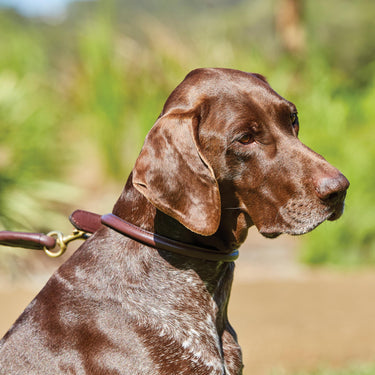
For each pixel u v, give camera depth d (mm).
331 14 35875
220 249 3500
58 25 27047
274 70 14867
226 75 3496
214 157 3375
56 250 11555
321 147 12211
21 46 15828
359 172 11820
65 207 12742
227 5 43188
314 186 3281
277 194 3363
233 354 3477
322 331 7652
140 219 3432
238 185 3426
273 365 6637
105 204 13469
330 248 11555
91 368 3158
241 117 3355
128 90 15086
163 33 15523
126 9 18875
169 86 14727
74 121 15266
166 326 3252
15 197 11383
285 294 9414
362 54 34750
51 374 3188
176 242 3375
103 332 3195
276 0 18750
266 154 3377
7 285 10328
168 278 3367
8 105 12133
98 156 14922
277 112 3436
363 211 11625
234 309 8656
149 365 3152
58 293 3357
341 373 6152
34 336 3291
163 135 3283
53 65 16141
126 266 3338
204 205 3229
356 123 13703
